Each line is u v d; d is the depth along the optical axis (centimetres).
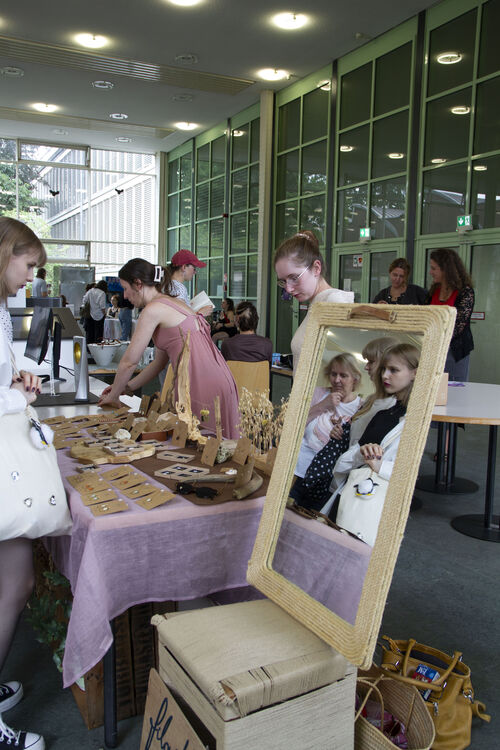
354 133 854
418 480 435
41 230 1488
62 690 193
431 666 173
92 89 1055
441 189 705
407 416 113
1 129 1348
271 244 1070
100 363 472
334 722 124
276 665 116
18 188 1449
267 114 1037
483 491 414
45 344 291
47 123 1282
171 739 126
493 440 336
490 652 217
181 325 274
